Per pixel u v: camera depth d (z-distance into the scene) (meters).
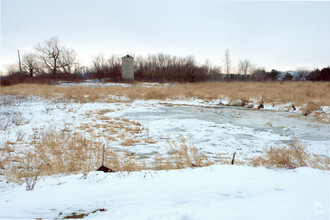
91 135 9.68
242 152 7.53
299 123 12.65
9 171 5.64
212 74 53.19
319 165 5.59
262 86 28.98
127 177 4.56
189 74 49.28
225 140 9.13
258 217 2.23
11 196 3.68
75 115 13.96
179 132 10.50
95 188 3.88
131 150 7.84
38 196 3.56
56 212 2.74
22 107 15.65
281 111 17.17
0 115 13.02
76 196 3.46
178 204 2.76
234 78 51.41
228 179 3.90
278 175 4.09
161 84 40.72
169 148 8.05
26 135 9.40
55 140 8.62
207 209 2.49
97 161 6.39
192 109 17.70
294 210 2.38
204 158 6.77
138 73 54.34
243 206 2.55
